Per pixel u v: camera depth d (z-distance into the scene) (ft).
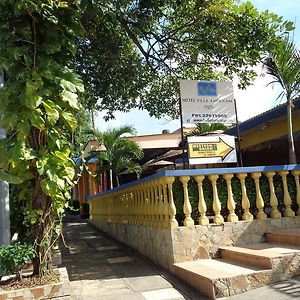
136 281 21.09
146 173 69.92
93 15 21.56
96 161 67.56
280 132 37.76
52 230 17.83
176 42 34.60
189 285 19.71
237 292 17.76
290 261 19.11
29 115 15.96
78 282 21.45
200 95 27.09
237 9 28.25
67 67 18.78
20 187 18.06
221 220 23.58
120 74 32.76
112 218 41.19
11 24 16.79
